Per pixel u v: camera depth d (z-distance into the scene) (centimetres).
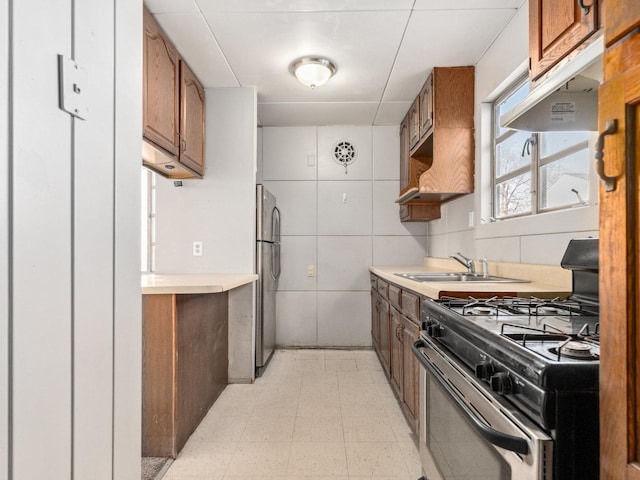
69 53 67
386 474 173
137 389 90
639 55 62
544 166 199
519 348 82
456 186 265
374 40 229
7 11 55
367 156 388
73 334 69
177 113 237
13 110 56
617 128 63
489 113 253
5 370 54
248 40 228
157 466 180
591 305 135
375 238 388
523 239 202
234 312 293
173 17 203
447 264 318
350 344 386
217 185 296
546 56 138
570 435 70
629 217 60
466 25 214
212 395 251
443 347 129
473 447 99
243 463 183
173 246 298
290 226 388
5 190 54
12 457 56
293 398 260
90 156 74
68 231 67
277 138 390
